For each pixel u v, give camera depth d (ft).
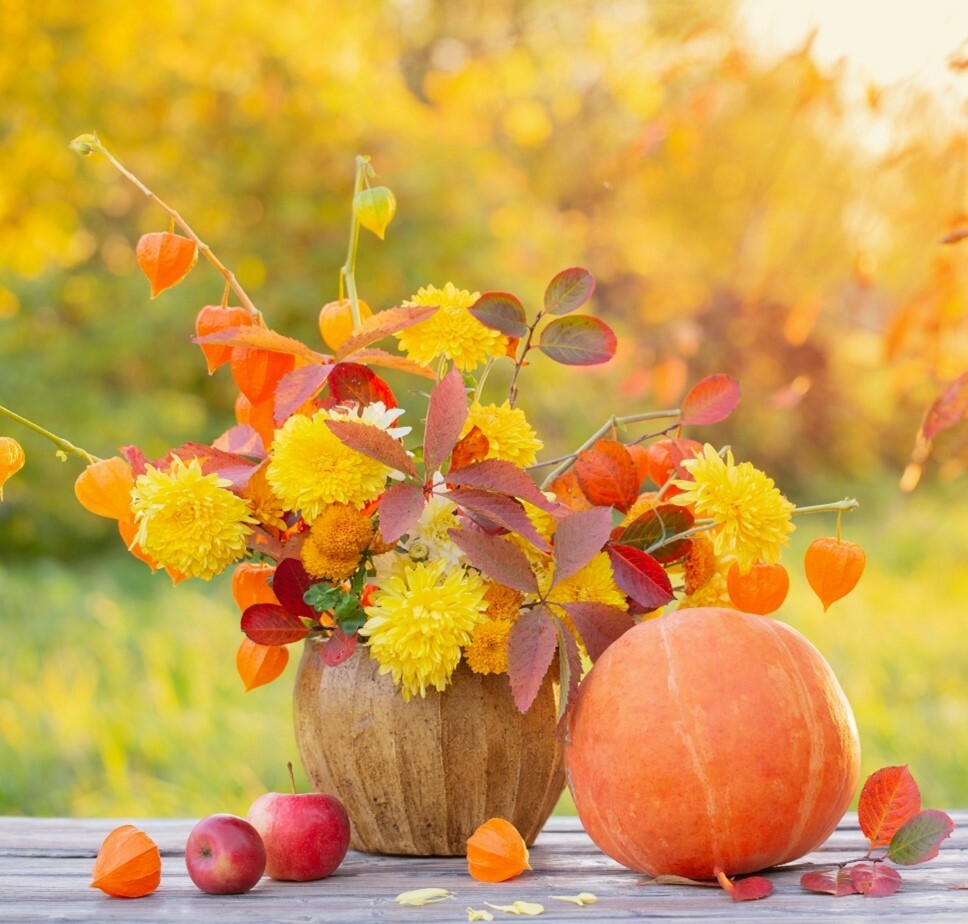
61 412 20.25
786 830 3.38
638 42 20.90
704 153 18.98
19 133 21.47
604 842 3.53
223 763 8.92
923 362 9.26
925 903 3.32
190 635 12.52
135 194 22.45
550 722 3.82
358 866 3.83
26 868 3.90
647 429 14.97
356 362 3.76
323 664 3.83
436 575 3.53
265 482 3.64
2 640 12.61
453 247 21.20
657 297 20.95
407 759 3.72
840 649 12.85
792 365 24.58
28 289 21.50
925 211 9.37
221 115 21.99
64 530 20.16
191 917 3.29
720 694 3.36
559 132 30.66
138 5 21.76
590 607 3.60
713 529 3.72
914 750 9.54
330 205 21.52
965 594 16.47
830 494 26.89
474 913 3.23
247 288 21.48
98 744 9.29
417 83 34.09
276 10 22.79
